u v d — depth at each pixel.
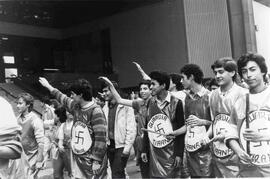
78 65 31.08
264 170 3.43
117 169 5.93
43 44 31.27
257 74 3.48
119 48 27.94
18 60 29.94
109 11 27.94
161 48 24.66
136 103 5.70
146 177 5.02
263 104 3.46
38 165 6.18
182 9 22.92
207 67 22.09
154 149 4.70
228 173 4.14
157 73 4.69
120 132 5.96
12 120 2.64
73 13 28.58
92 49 30.08
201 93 4.65
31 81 25.23
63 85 23.12
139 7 26.11
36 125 6.17
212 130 4.35
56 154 6.99
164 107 4.68
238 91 4.03
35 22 29.95
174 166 4.60
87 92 4.68
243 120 3.58
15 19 28.73
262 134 3.41
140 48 26.19
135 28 26.55
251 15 21.25
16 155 2.59
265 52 23.89
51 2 26.00
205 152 4.49
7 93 21.19
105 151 4.65
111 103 6.11
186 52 22.70
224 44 21.83
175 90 6.21
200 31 22.28
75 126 4.78
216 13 22.00
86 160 4.65
